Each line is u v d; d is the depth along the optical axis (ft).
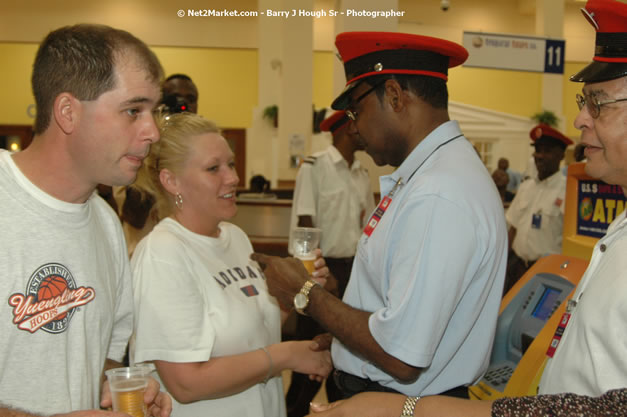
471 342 4.28
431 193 3.80
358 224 12.05
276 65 33.50
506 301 6.00
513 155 39.29
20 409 3.12
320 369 5.24
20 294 3.16
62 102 3.22
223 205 5.21
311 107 26.37
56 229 3.33
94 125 3.25
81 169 3.35
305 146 26.48
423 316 3.66
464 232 3.72
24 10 35.83
